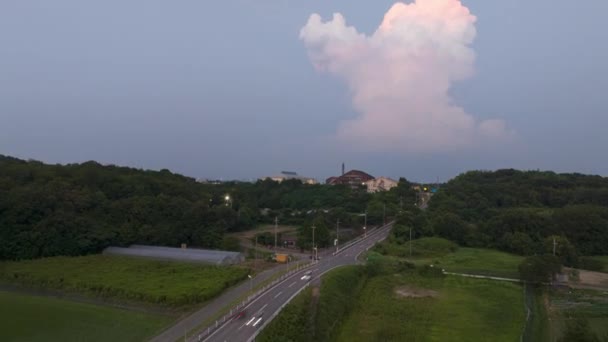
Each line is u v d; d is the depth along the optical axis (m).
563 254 124.44
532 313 82.31
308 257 121.88
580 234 138.88
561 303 88.31
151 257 113.75
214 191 195.12
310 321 69.19
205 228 136.50
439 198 196.88
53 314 75.38
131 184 157.25
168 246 129.00
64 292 89.31
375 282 100.12
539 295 94.12
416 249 133.62
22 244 111.00
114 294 84.88
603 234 138.50
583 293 95.31
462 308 83.12
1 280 96.81
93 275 96.62
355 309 82.69
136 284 88.75
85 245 115.88
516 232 138.00
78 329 68.50
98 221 127.31
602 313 81.62
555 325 75.94
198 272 99.19
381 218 180.00
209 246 131.88
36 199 121.25
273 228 166.12
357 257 122.12
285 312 68.75
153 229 130.62
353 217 173.38
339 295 84.06
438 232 150.00
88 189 140.12
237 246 130.38
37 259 110.44
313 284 88.31
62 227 117.12
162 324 70.75
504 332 71.62
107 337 65.25
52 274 97.12
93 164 177.88
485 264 117.31
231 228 156.88
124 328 68.94
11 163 162.50
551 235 134.00
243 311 71.56
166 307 78.38
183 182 188.75
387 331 70.12
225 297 82.62
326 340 66.50
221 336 60.50
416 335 69.19
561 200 190.12
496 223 146.38
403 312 79.75
